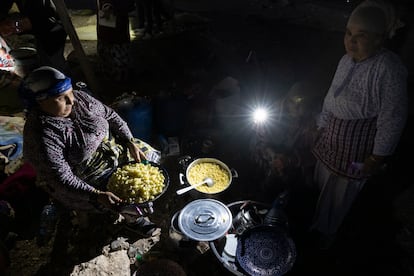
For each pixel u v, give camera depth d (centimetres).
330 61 632
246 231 309
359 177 279
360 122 259
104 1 498
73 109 281
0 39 431
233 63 615
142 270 296
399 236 360
